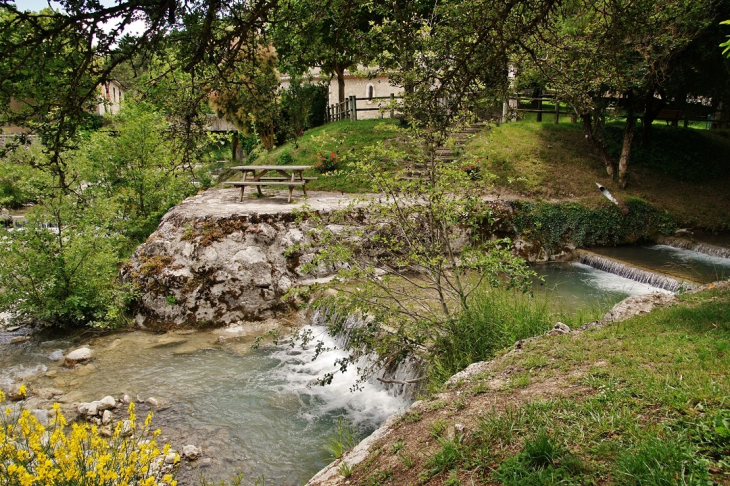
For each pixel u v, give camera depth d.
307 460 5.95
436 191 6.32
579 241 14.50
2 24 2.70
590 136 16.70
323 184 15.84
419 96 4.70
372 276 6.61
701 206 16.11
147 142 13.55
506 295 7.20
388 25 4.57
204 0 3.18
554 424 3.68
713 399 3.55
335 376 8.10
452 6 4.23
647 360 4.51
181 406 7.17
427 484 3.49
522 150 17.34
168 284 10.24
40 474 3.34
